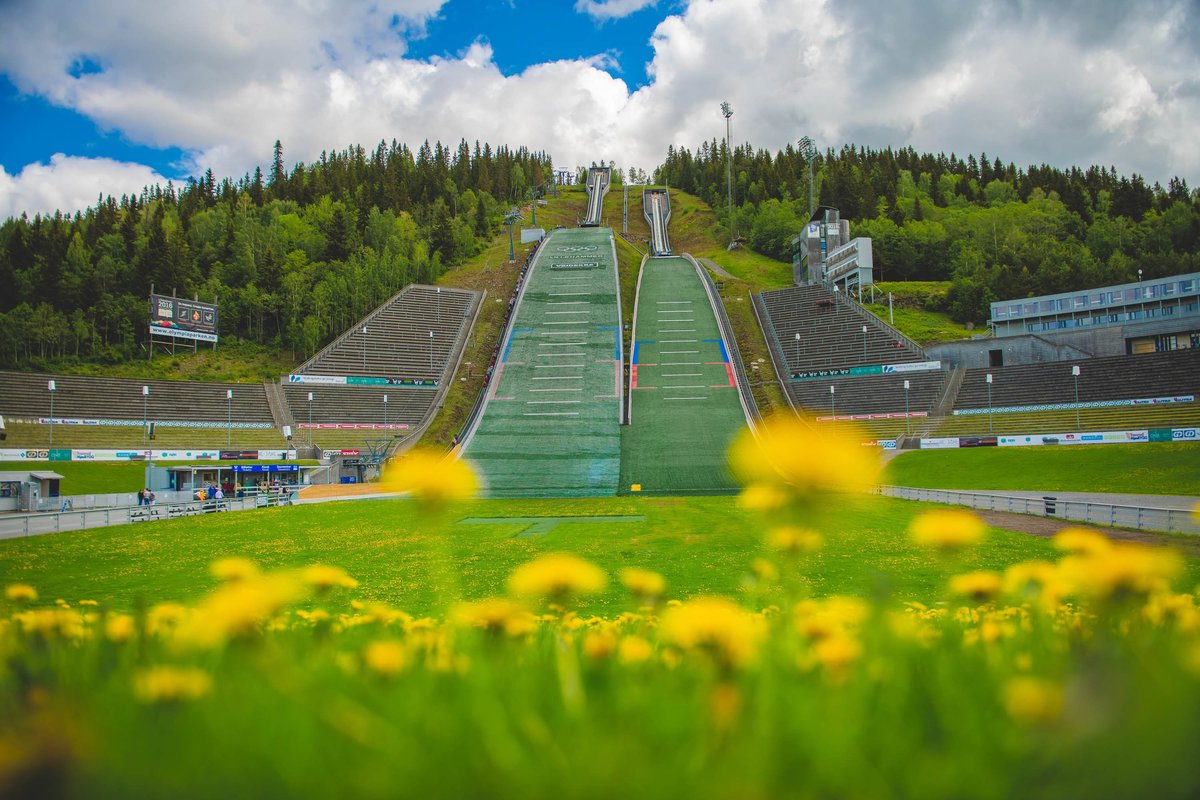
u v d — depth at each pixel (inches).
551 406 3376.0
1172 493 1887.3
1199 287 3636.8
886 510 1503.4
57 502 2016.5
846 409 3437.5
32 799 42.9
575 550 1135.6
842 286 5221.5
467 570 946.7
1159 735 47.3
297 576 101.5
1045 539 1090.7
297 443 3257.9
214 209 6520.7
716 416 3201.3
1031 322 4079.7
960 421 3161.9
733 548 1102.4
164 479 2400.3
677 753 51.7
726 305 4699.8
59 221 5807.1
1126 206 6614.2
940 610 166.4
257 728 55.5
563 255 5738.2
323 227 6190.9
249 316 4704.7
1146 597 83.4
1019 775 48.7
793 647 86.8
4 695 63.5
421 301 4692.4
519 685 72.5
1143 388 3019.2
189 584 853.8
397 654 77.9
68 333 4089.6
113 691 64.9
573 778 47.1
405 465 84.6
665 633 97.6
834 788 47.9
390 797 46.0
